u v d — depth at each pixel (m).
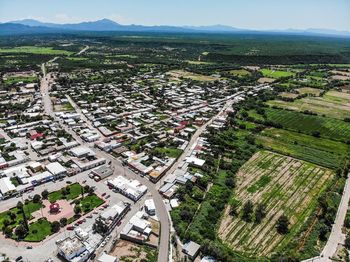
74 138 184.25
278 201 125.06
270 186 136.25
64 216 109.88
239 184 137.38
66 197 122.00
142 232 101.94
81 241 94.19
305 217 115.00
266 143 186.75
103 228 101.56
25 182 129.88
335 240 102.44
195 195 124.31
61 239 97.56
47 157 156.88
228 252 94.44
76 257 89.62
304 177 144.88
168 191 127.19
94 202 119.19
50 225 104.50
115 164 153.38
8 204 116.69
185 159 158.00
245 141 187.25
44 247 94.50
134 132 193.88
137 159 156.00
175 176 139.00
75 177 138.88
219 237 103.06
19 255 90.75
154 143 176.25
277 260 91.56
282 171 150.38
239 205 121.38
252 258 93.88
